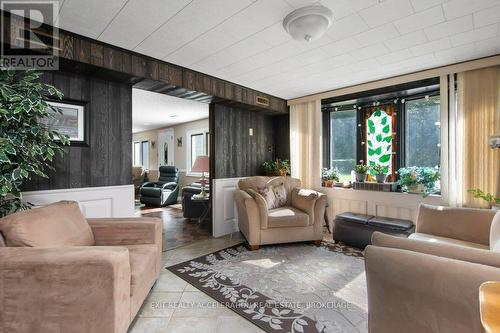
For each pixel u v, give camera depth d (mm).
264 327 1659
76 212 1929
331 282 2266
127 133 2840
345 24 2029
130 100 2861
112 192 2713
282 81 3459
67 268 1271
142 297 1729
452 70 2832
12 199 2023
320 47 2436
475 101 2730
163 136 7734
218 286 2201
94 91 2588
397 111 3686
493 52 2553
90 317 1284
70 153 2447
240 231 3709
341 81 3445
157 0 1720
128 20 1964
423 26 2068
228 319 1746
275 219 3123
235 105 3861
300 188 3854
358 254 2951
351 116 4168
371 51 2531
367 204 3627
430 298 1005
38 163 1945
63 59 2123
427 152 3467
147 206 6094
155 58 2668
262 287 2180
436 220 2301
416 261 1060
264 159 4594
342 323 1694
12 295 1260
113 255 1330
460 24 2037
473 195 2656
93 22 1987
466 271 938
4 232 1412
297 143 4332
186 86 2951
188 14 1888
